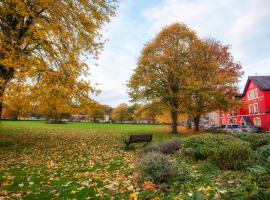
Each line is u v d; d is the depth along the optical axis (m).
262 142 11.08
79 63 12.50
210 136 10.28
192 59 29.31
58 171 8.09
